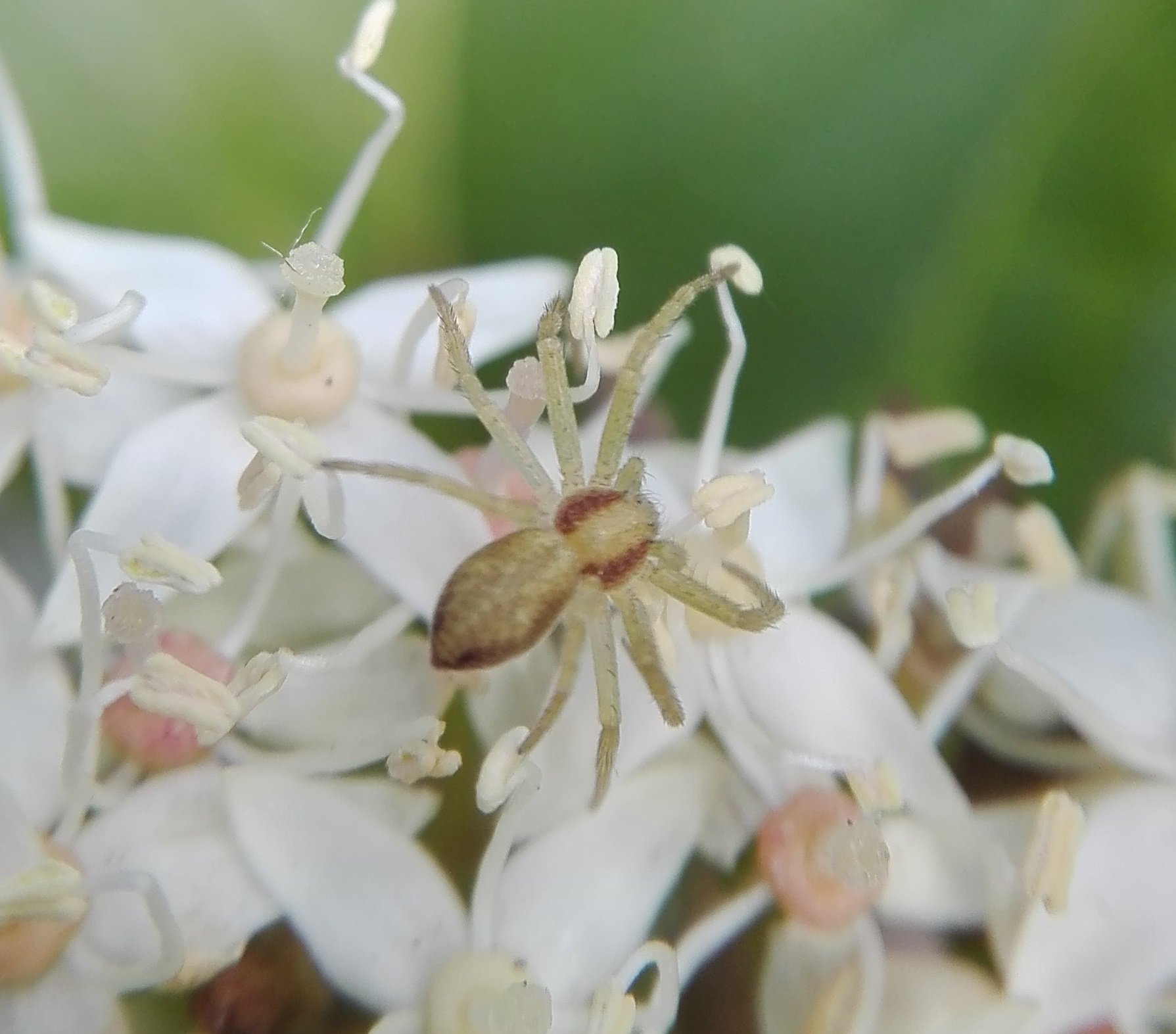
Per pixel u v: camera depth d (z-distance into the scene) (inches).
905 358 2.6
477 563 2.4
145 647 2.3
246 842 2.3
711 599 2.5
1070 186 2.6
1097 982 2.4
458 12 2.6
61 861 2.3
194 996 2.3
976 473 2.5
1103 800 2.4
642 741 2.4
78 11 2.6
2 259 2.5
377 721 2.4
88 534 2.3
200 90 2.6
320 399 2.5
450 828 2.4
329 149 2.7
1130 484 2.6
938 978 2.4
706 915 2.4
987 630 2.4
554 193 2.7
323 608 2.4
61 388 2.4
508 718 2.4
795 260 2.6
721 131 2.6
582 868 2.4
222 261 2.5
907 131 2.6
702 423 2.7
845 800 2.4
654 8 2.6
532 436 2.6
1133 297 2.6
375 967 2.3
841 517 2.5
